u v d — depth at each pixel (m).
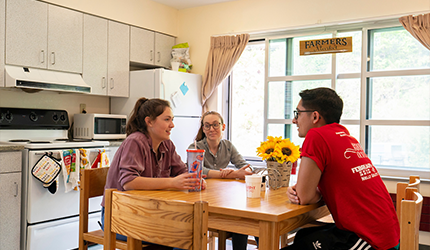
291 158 1.76
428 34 3.15
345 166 1.44
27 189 2.87
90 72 3.66
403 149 3.41
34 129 3.49
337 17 3.65
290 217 1.29
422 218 3.23
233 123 4.38
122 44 3.95
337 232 1.44
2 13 3.02
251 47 4.27
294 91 3.91
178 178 1.61
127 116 4.09
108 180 1.77
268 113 4.05
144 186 1.62
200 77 4.34
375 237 1.40
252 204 1.37
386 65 3.49
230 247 3.29
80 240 1.78
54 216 2.98
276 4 3.97
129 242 1.26
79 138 3.75
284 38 3.96
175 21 4.57
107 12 3.81
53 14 3.35
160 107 1.82
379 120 3.48
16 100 3.39
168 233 1.11
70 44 3.49
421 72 3.31
